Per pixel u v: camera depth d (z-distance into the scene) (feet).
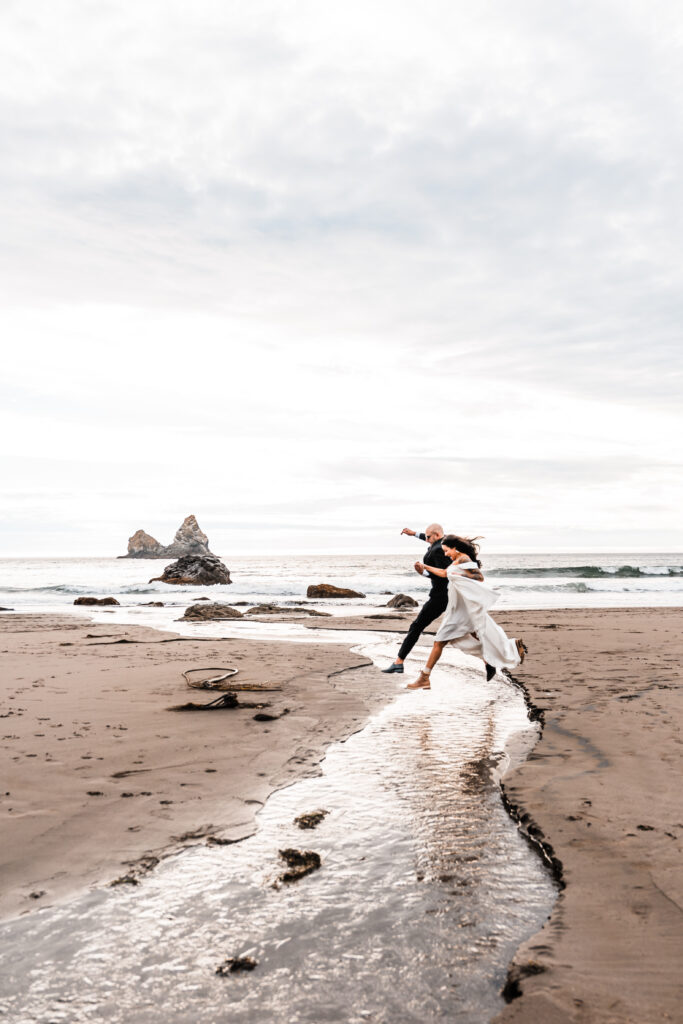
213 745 15.56
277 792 12.42
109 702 20.15
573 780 12.92
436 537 26.14
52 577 149.59
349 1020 6.11
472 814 11.36
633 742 15.66
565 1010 6.11
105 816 11.06
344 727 17.54
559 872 9.08
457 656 31.99
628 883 8.69
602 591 99.30
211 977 6.75
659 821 10.78
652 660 29.09
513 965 6.90
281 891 8.58
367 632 43.73
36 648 33.73
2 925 7.70
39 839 10.09
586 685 23.43
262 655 30.96
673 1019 5.98
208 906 8.19
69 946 7.29
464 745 15.80
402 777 13.39
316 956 7.12
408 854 9.75
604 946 7.22
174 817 11.09
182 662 28.50
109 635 40.65
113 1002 6.36
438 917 7.94
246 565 263.29
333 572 175.83
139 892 8.53
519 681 24.47
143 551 410.72
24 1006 6.28
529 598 83.76
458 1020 6.09
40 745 15.21
